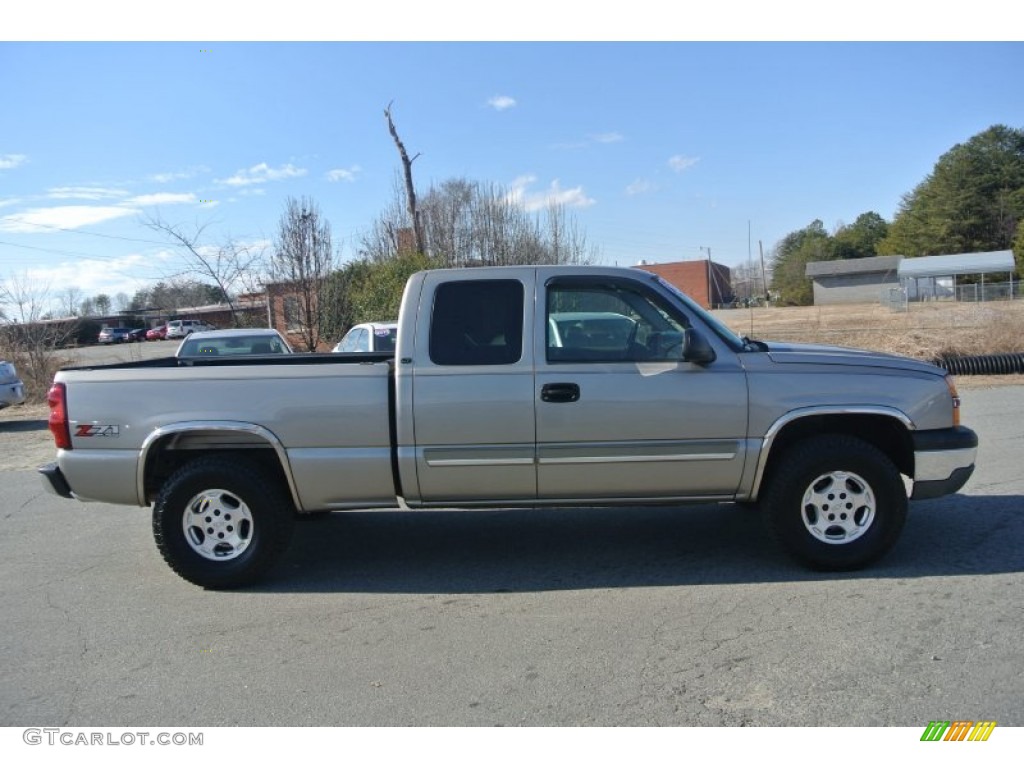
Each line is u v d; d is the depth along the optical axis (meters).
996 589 4.32
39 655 3.98
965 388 12.63
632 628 4.04
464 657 3.79
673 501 4.77
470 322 4.72
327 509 4.88
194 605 4.63
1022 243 59.69
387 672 3.66
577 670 3.60
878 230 90.88
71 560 5.57
